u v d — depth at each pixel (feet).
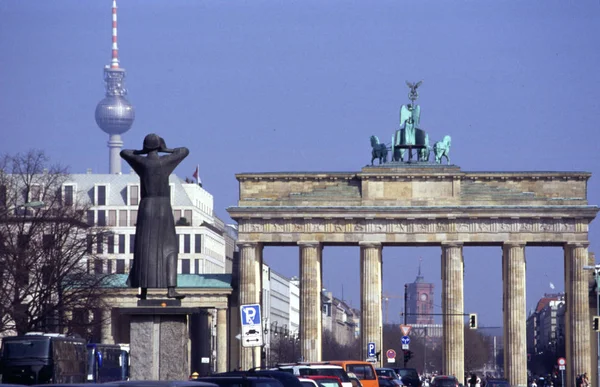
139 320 509.35
